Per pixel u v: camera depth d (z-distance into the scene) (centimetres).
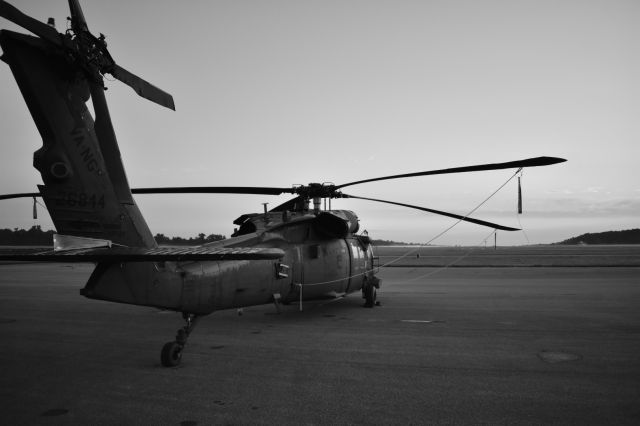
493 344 802
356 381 590
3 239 15475
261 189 1002
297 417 465
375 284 1323
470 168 871
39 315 1224
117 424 450
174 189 966
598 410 479
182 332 706
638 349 761
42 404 511
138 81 619
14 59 523
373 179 993
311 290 1070
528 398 518
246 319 1113
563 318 1077
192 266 734
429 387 561
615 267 3156
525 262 4125
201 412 482
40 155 544
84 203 575
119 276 597
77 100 573
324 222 1097
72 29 539
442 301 1414
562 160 774
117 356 749
